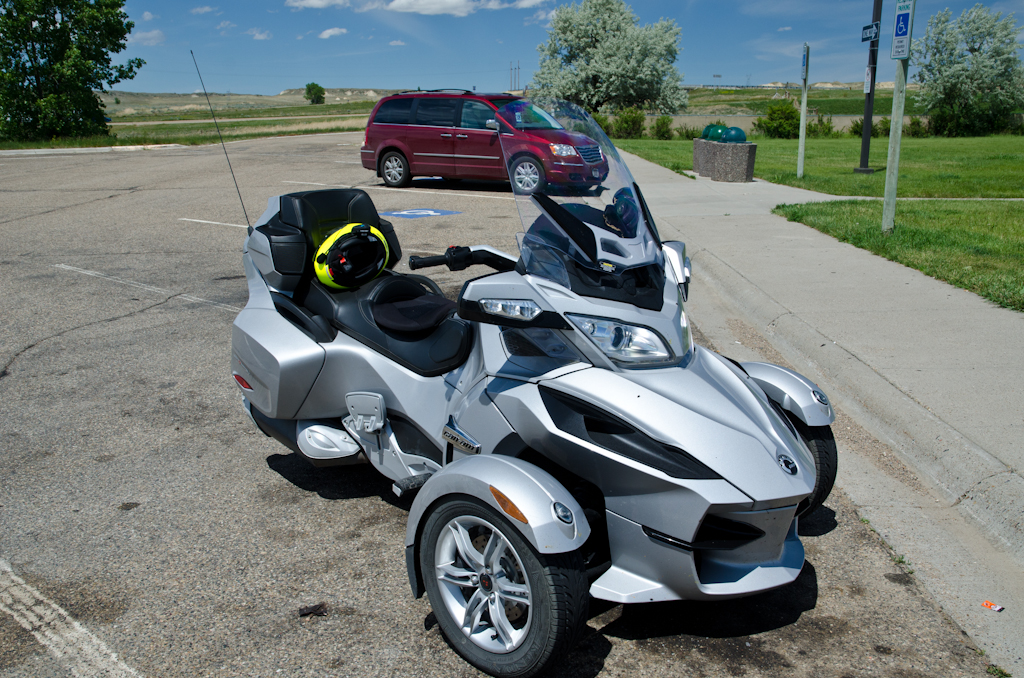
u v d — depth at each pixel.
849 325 5.73
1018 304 5.97
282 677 2.53
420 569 2.71
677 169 17.27
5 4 33.94
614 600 2.54
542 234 2.82
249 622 2.81
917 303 6.25
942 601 2.92
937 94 41.09
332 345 3.49
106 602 2.94
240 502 3.70
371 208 3.99
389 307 3.54
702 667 2.57
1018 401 4.26
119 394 5.07
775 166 18.80
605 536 2.81
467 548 2.53
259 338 3.60
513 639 2.43
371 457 3.50
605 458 2.52
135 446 4.32
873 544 3.30
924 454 3.93
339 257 3.48
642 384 2.64
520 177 2.91
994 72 39.56
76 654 2.64
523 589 2.39
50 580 3.08
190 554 3.26
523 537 2.32
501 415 2.80
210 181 16.69
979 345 5.19
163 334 6.31
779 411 3.12
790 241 8.96
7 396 5.03
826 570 3.13
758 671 2.55
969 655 2.63
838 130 39.31
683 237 9.39
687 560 2.46
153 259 9.05
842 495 3.71
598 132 3.30
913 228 9.09
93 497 3.75
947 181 15.15
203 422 4.65
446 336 3.33
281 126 46.41
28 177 18.08
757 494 2.43
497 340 2.92
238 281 8.02
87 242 10.07
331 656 2.63
